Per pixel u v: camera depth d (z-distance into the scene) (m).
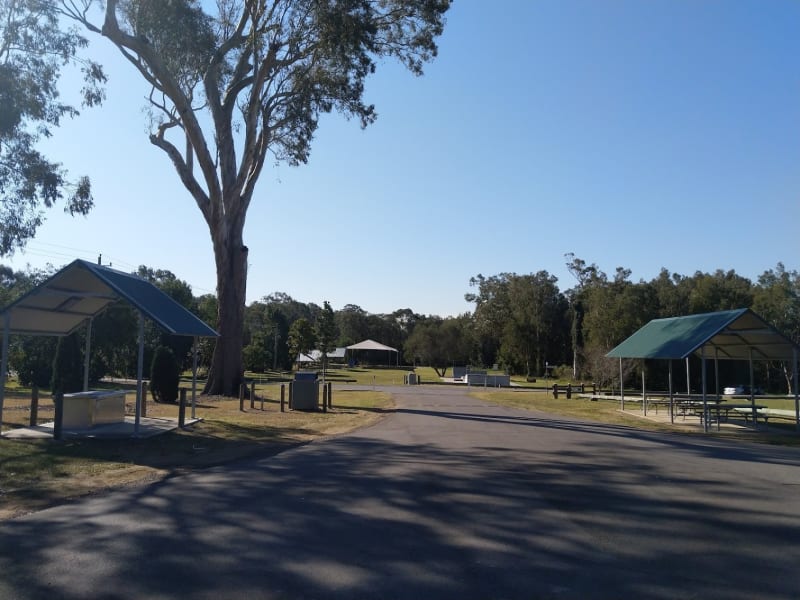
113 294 15.47
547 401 32.84
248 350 60.16
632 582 5.61
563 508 8.34
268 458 12.74
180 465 11.83
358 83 28.00
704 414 21.00
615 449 14.24
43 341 33.84
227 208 28.89
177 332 15.47
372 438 16.03
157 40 24.67
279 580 5.59
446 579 5.64
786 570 5.98
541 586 5.49
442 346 77.38
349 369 90.25
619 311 48.16
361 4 24.41
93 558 6.20
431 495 9.07
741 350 24.05
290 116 28.19
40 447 13.48
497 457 12.72
